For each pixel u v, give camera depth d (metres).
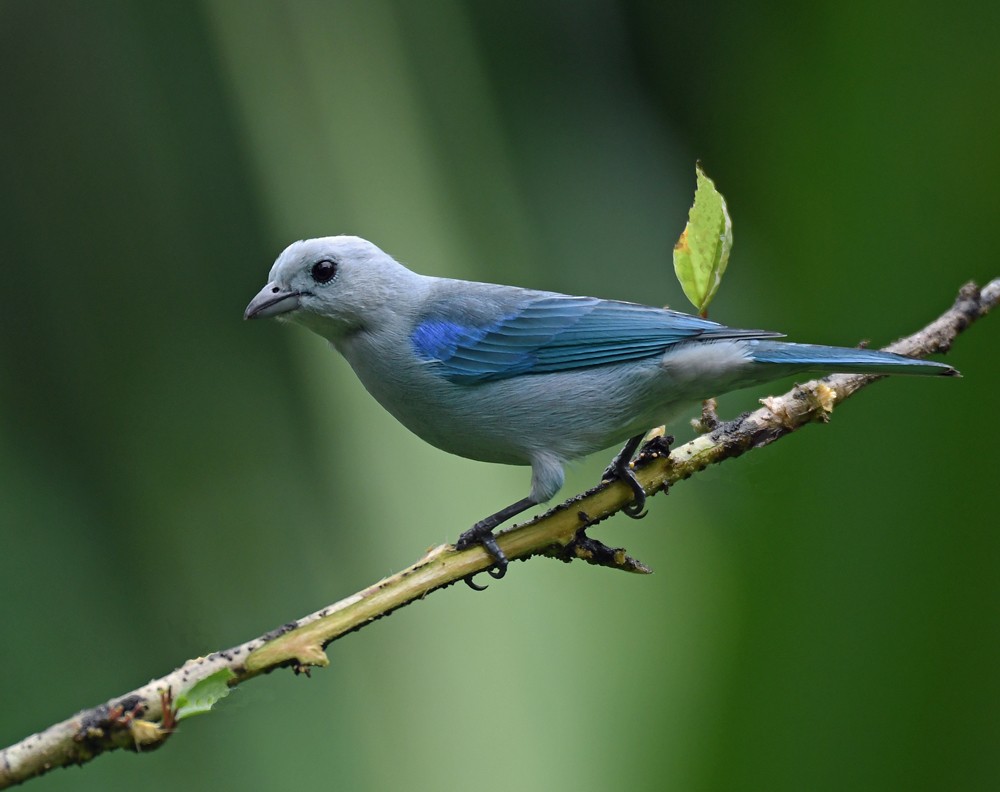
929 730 9.23
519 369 9.52
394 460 10.82
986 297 8.82
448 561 7.70
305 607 10.80
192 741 9.96
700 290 8.27
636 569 8.12
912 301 10.55
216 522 11.23
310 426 11.70
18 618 10.36
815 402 8.37
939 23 10.77
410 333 9.84
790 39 11.67
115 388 12.05
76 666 10.41
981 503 9.46
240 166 12.43
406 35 11.74
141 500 11.38
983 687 9.23
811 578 9.52
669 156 13.85
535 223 13.33
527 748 9.13
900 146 10.75
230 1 11.65
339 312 9.99
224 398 11.85
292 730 9.80
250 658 6.85
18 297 12.34
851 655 9.39
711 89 13.62
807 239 11.19
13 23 12.72
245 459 11.34
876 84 10.89
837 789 9.20
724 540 9.80
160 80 12.64
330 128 11.17
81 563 10.90
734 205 11.95
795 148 11.45
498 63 14.05
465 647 9.52
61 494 11.21
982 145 10.47
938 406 9.65
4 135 12.61
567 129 13.88
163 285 12.51
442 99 11.81
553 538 8.11
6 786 6.41
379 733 9.59
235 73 11.66
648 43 14.20
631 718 9.30
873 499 9.55
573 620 9.53
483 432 9.67
